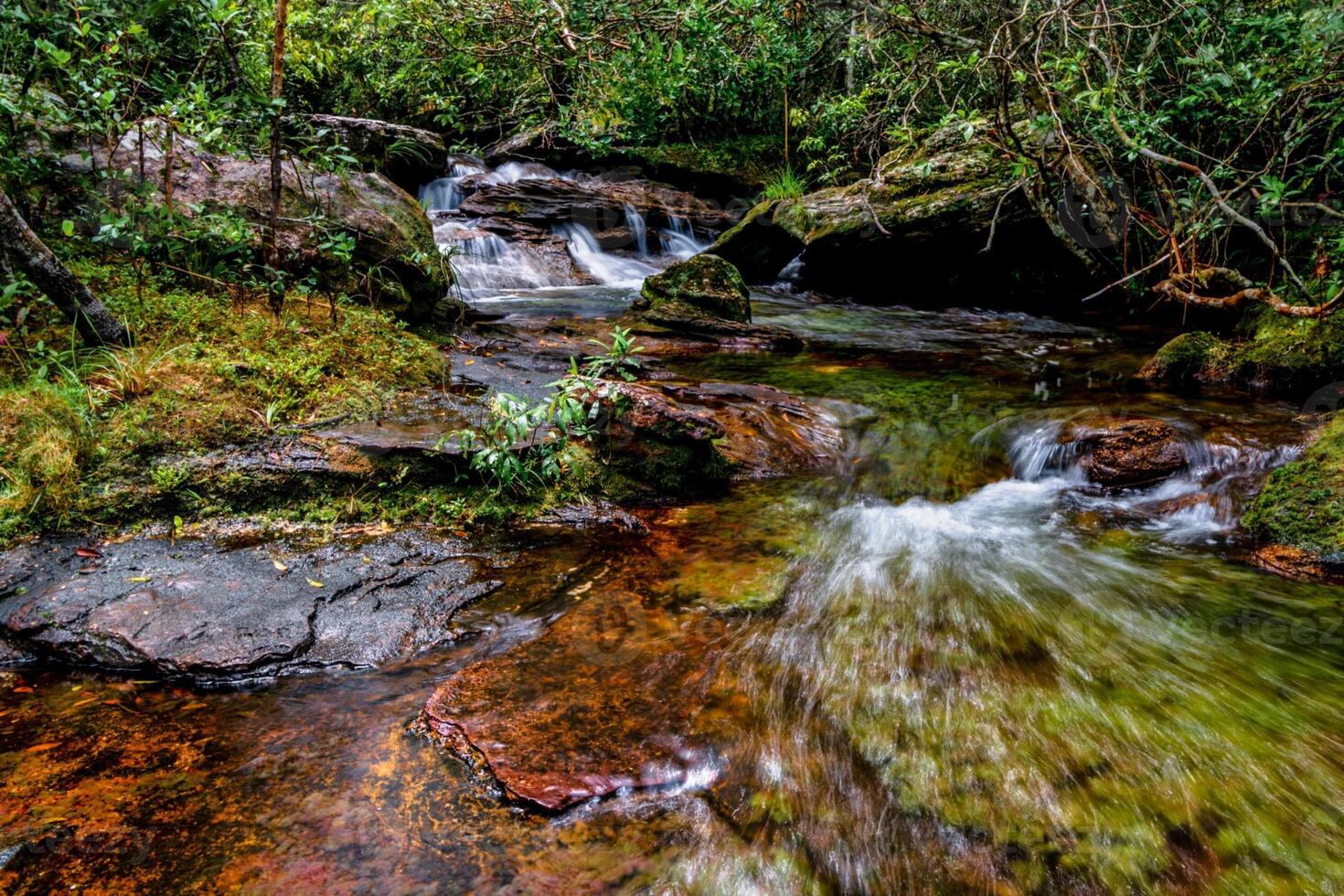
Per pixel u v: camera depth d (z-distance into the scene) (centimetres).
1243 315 686
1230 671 270
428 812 202
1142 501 432
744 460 465
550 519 382
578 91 800
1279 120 602
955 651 281
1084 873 189
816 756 226
